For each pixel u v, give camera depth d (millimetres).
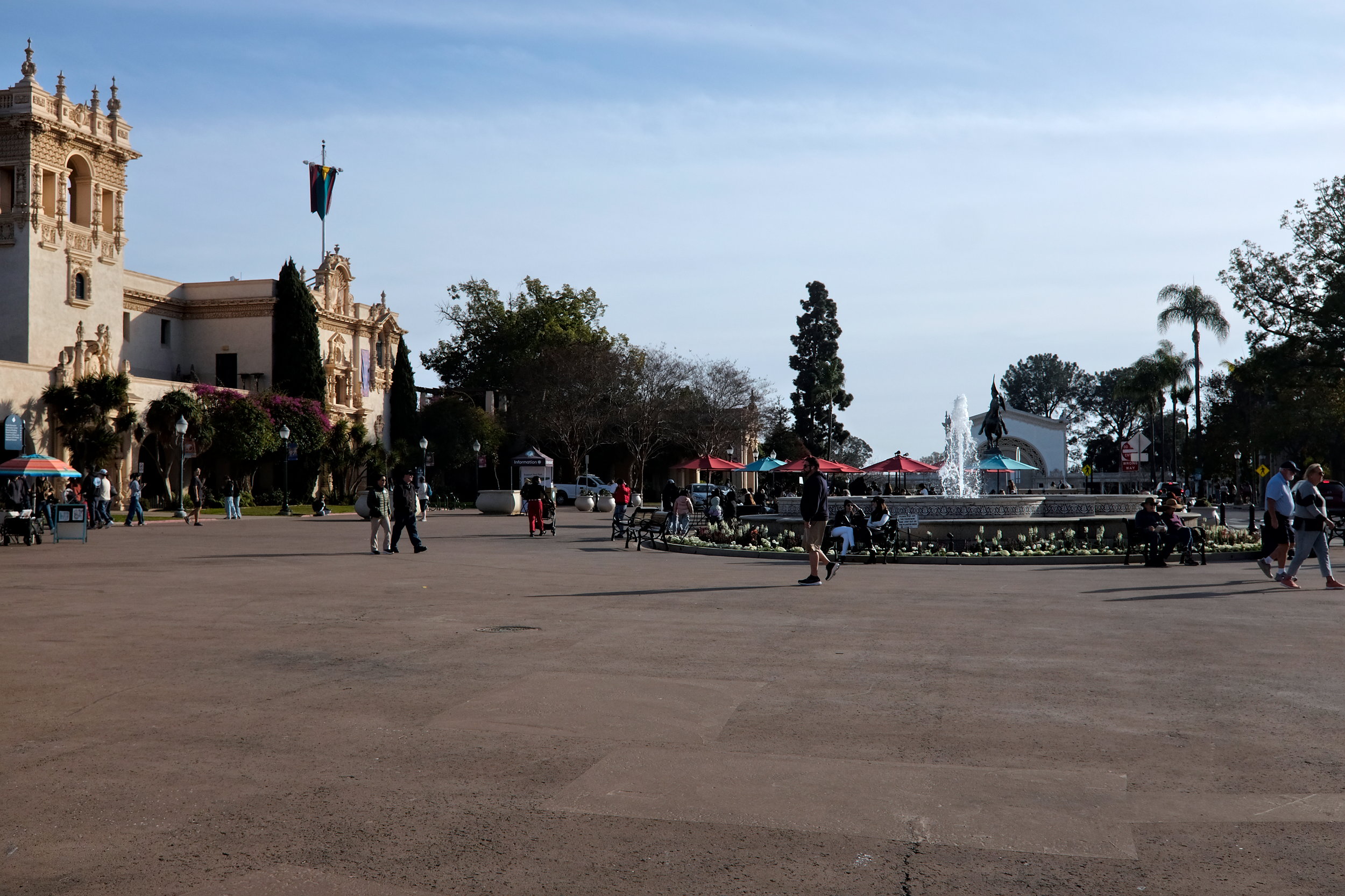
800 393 91188
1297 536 16391
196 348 73250
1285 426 56688
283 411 65688
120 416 54531
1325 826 5129
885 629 11555
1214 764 6168
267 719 7191
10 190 56094
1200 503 49531
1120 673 8969
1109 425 157625
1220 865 4629
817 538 16797
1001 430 34844
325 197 79062
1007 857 4707
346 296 81000
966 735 6836
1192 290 64375
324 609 13234
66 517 28953
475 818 5184
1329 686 8438
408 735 6766
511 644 10445
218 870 4531
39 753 6332
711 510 34031
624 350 82125
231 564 20797
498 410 87375
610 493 68188
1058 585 16891
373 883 4402
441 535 33438
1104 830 5047
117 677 8680
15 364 50219
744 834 4969
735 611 13172
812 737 6766
